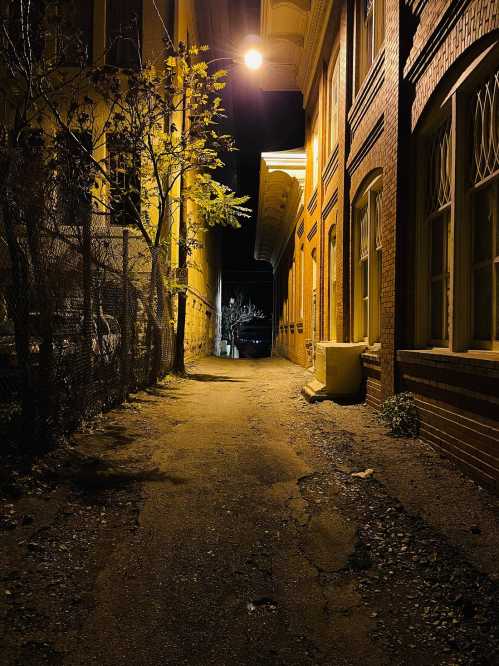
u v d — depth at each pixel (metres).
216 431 7.19
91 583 3.14
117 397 8.29
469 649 2.50
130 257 9.43
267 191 23.64
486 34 4.64
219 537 3.79
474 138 5.36
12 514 3.98
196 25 19.64
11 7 8.15
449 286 6.14
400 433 6.52
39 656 2.47
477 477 4.62
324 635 2.66
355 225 10.54
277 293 37.00
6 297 5.45
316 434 6.99
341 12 11.50
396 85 7.14
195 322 21.98
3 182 5.07
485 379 4.31
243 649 2.55
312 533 3.86
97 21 14.91
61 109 12.62
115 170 11.99
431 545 3.50
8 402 5.66
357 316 10.51
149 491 4.68
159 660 2.46
